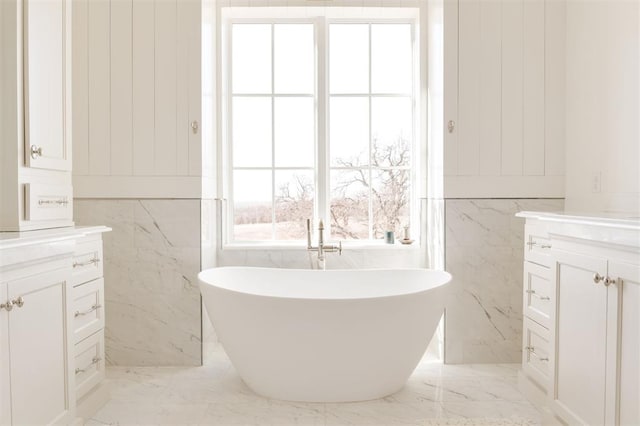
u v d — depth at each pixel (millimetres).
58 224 1979
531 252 2176
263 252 3041
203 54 2729
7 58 1728
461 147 2711
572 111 2674
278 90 3268
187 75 2689
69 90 2055
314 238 3178
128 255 2701
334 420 2006
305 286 2754
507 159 2723
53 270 1638
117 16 2686
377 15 3158
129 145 2697
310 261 2951
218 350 2990
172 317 2701
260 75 3260
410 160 3236
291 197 3412
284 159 3299
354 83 3309
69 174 2076
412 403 2168
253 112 3268
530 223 2189
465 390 2320
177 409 2125
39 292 1558
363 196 3471
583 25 2566
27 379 1483
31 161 1780
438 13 2805
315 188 3182
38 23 1830
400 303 2020
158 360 2701
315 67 3164
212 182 2971
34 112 1806
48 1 1896
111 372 2602
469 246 2713
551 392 1825
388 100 3291
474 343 2715
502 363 2719
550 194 2738
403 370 2217
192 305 2699
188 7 2678
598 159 2438
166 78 2689
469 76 2707
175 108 2689
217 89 3059
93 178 2699
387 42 3250
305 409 2109
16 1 1720
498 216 2719
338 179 3449
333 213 3482
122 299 2701
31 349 1506
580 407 1622
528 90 2729
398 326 2053
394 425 1962
